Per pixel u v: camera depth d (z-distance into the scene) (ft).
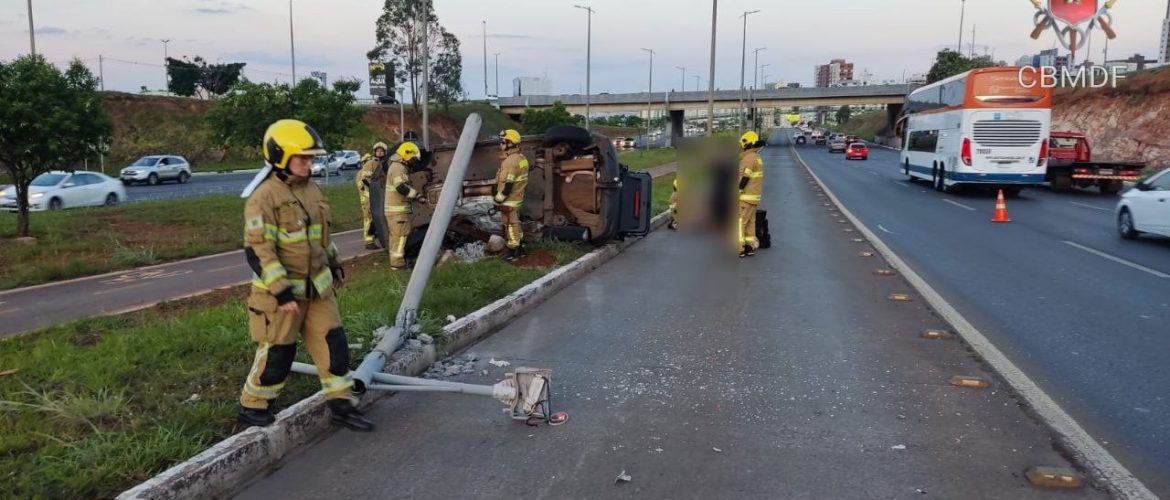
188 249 42.29
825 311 25.67
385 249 40.60
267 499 12.39
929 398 16.93
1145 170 101.24
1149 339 22.27
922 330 23.03
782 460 13.74
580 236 36.14
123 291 31.42
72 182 73.92
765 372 18.92
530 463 13.70
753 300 27.50
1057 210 63.93
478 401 16.89
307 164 13.70
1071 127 155.12
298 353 18.31
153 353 18.37
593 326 23.73
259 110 81.82
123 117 161.38
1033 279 32.14
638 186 39.68
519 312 25.54
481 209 34.96
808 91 265.95
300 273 14.03
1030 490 12.54
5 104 39.81
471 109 248.32
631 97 271.90
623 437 14.83
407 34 180.24
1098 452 13.94
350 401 15.14
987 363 19.54
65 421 14.11
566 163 36.37
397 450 14.30
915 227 51.55
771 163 156.35
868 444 14.42
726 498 12.31
